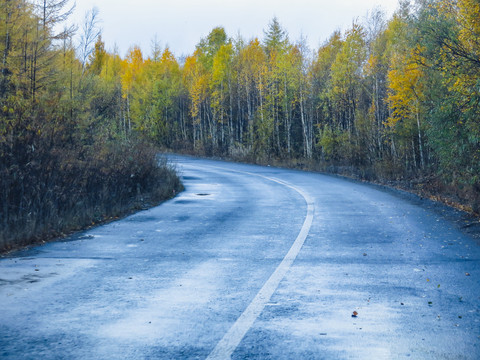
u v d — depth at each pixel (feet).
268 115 168.96
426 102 60.49
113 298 18.11
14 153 36.14
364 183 82.74
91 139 56.65
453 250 27.17
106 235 33.71
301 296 18.33
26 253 27.17
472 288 19.25
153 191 60.85
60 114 47.80
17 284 20.16
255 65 192.54
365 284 20.08
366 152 110.42
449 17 52.16
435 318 15.56
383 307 16.83
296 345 13.25
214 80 213.66
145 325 14.99
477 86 41.27
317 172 113.09
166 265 24.06
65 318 15.67
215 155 182.29
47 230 33.12
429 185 62.03
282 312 16.31
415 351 12.78
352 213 44.55
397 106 88.58
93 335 14.08
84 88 78.28
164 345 13.28
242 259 25.48
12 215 32.89
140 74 266.36
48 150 39.45
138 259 25.55
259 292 18.92
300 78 160.97
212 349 12.98
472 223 36.27
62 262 24.73
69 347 13.11
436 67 49.14
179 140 223.30
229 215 44.52
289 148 160.45
